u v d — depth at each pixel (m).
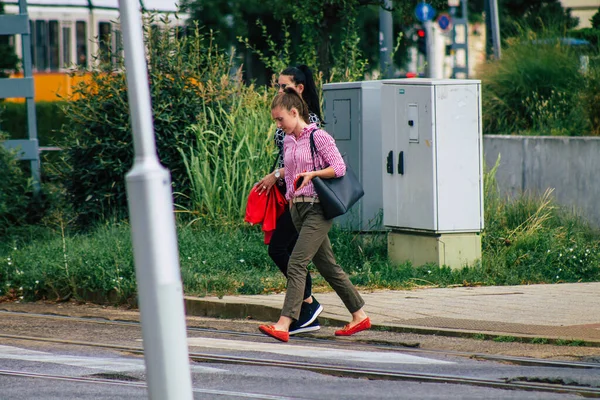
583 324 22.06
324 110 33.88
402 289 27.41
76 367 18.91
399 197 29.88
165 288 11.75
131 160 36.81
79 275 28.94
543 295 26.14
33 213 38.56
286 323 21.28
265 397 16.36
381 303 25.05
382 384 17.22
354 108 32.16
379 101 32.22
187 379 11.85
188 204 35.81
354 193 21.17
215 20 79.50
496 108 45.91
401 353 19.92
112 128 37.00
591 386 16.94
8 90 40.12
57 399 16.48
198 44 38.47
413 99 29.27
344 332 21.92
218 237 32.28
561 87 45.12
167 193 11.95
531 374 17.77
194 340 21.58
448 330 21.66
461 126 29.00
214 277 27.84
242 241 31.67
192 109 36.84
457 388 16.81
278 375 17.98
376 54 86.69
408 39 78.12
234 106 37.06
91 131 37.19
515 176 39.03
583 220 35.06
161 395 11.72
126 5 12.40
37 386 17.42
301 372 18.25
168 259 11.81
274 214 21.94
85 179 37.25
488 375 17.72
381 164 31.86
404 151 29.64
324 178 20.92
